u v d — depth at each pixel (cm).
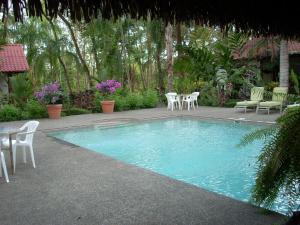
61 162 573
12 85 1434
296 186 276
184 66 1097
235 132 942
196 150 750
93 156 616
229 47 1377
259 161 301
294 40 332
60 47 1750
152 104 1620
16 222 323
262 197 302
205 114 1234
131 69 2375
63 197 391
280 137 276
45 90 1322
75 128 1065
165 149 772
